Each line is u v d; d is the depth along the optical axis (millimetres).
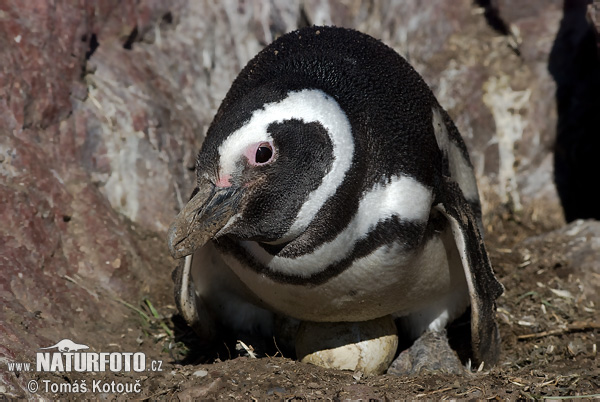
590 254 14312
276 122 9391
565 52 17062
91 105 14000
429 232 10359
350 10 17688
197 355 11805
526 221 16766
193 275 11617
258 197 9445
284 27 16875
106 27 14922
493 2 17719
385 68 10562
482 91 17172
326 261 9820
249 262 10266
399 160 9953
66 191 13047
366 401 9469
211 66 16250
